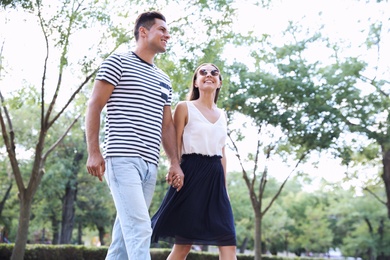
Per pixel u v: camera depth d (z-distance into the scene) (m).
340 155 13.39
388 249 35.16
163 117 3.63
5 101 9.89
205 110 4.09
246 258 19.11
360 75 12.95
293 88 12.86
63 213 25.00
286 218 36.84
